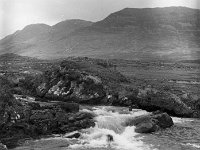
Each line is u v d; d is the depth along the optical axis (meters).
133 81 59.19
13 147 29.78
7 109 33.16
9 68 100.69
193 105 50.00
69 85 49.59
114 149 30.56
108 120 38.22
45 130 34.22
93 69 55.53
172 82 83.75
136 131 37.12
